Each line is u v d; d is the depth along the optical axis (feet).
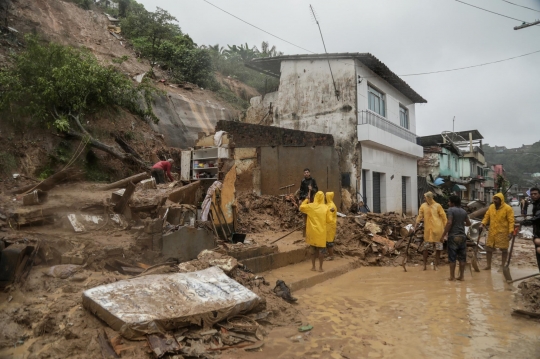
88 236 20.54
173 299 14.12
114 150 41.57
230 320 14.70
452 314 17.89
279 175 43.80
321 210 25.84
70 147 40.11
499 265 31.12
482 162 134.10
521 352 13.42
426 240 29.81
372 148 56.75
